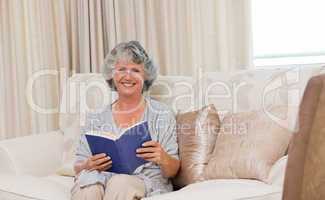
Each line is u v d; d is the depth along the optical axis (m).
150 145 1.69
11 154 1.92
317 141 0.77
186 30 2.65
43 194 1.58
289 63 2.59
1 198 1.61
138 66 1.90
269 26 2.60
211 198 1.30
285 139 1.63
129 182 1.57
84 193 1.58
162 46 2.70
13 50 2.92
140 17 2.68
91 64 2.77
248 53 2.52
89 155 1.84
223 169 1.66
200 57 2.62
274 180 1.47
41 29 2.86
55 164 2.10
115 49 1.96
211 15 2.59
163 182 1.78
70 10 2.81
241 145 1.66
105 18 2.77
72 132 2.20
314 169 0.76
